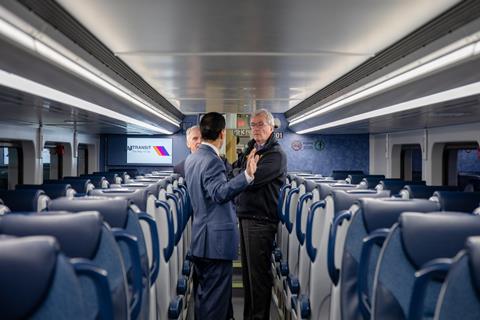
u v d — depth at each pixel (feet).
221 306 11.16
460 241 5.52
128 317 5.98
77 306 3.79
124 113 20.49
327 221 9.79
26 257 3.52
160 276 10.02
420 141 27.73
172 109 30.66
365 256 6.58
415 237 5.61
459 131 22.58
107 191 9.98
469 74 10.28
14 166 23.32
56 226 5.42
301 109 28.55
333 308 8.54
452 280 4.01
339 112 21.94
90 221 5.51
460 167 28.48
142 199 9.53
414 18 10.37
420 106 15.51
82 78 12.31
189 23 10.70
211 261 11.07
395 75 12.41
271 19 10.36
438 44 9.53
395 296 5.67
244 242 13.12
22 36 8.07
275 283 16.17
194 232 11.14
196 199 11.08
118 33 11.75
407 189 15.65
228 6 9.44
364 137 40.83
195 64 15.92
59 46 9.40
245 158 16.02
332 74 17.88
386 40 12.30
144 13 10.02
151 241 9.26
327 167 40.81
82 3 9.44
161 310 10.01
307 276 11.23
